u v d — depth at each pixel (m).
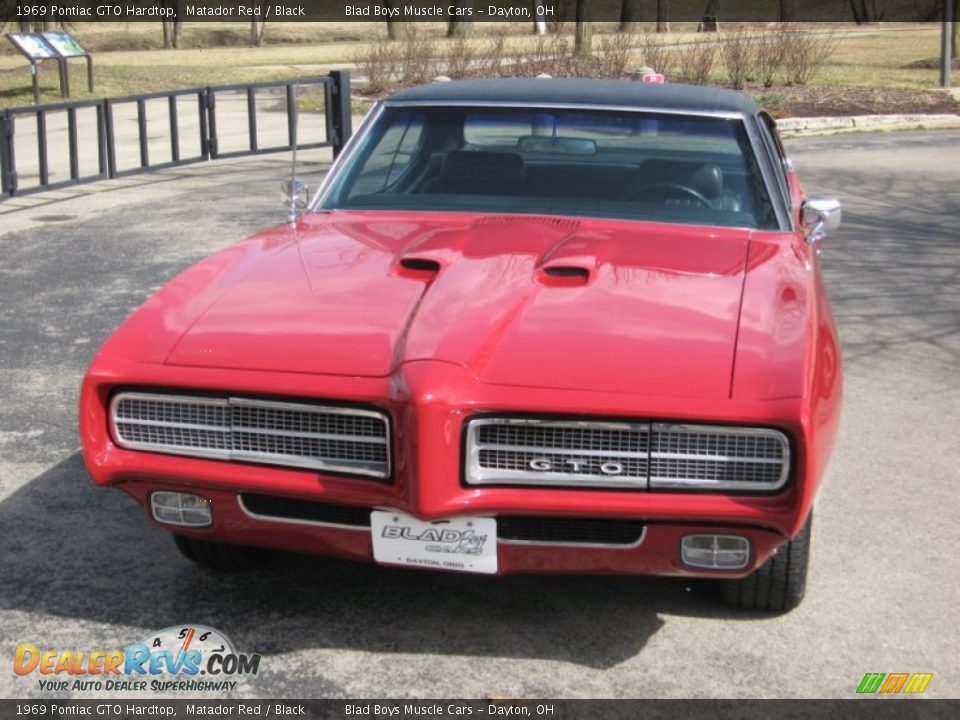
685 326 3.27
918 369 6.33
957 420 5.55
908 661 3.42
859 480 4.82
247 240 4.27
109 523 4.38
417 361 3.02
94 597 3.79
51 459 5.02
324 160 14.85
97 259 9.07
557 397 2.97
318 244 4.07
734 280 3.64
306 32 69.56
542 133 4.58
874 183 12.59
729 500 2.97
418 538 3.11
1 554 4.09
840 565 4.05
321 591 3.83
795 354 3.13
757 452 2.97
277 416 3.14
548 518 3.07
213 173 13.77
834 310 7.52
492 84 4.95
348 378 3.07
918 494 4.68
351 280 3.66
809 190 12.12
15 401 5.77
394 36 40.91
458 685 3.27
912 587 3.89
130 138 16.72
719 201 4.36
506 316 3.30
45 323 7.23
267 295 3.57
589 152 4.53
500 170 4.55
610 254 3.86
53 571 3.97
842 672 3.36
